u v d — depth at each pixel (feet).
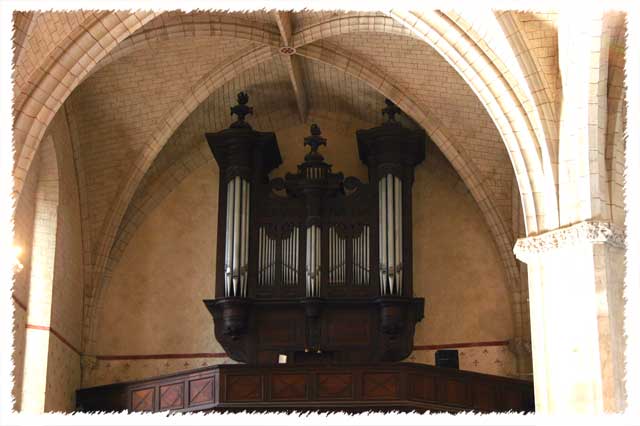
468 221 80.23
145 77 74.18
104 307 80.23
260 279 76.18
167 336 80.02
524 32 56.03
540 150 56.34
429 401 67.56
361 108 82.79
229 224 76.48
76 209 77.46
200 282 81.25
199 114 81.51
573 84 54.65
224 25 70.33
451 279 79.30
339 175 77.92
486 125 74.69
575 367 53.36
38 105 55.31
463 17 57.00
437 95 74.69
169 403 69.82
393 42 72.02
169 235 82.17
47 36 54.80
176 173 83.41
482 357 77.30
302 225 77.10
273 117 84.28
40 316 70.23
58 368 72.69
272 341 75.56
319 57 74.33
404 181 77.61
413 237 80.64
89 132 76.69
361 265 76.02
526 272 77.10
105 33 56.65
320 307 75.05
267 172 82.02
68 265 75.05
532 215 56.24
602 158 55.26
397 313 74.33
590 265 53.52
